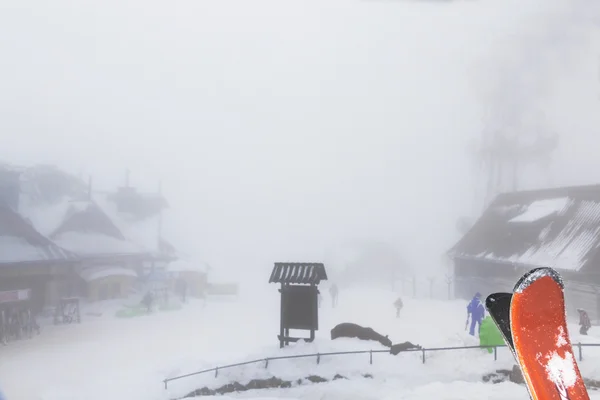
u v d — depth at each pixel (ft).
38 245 88.79
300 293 44.19
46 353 62.39
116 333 76.69
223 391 38.81
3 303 74.79
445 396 29.30
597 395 28.45
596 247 82.58
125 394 42.93
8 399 45.03
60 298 88.63
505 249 101.96
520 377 32.89
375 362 38.86
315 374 38.09
